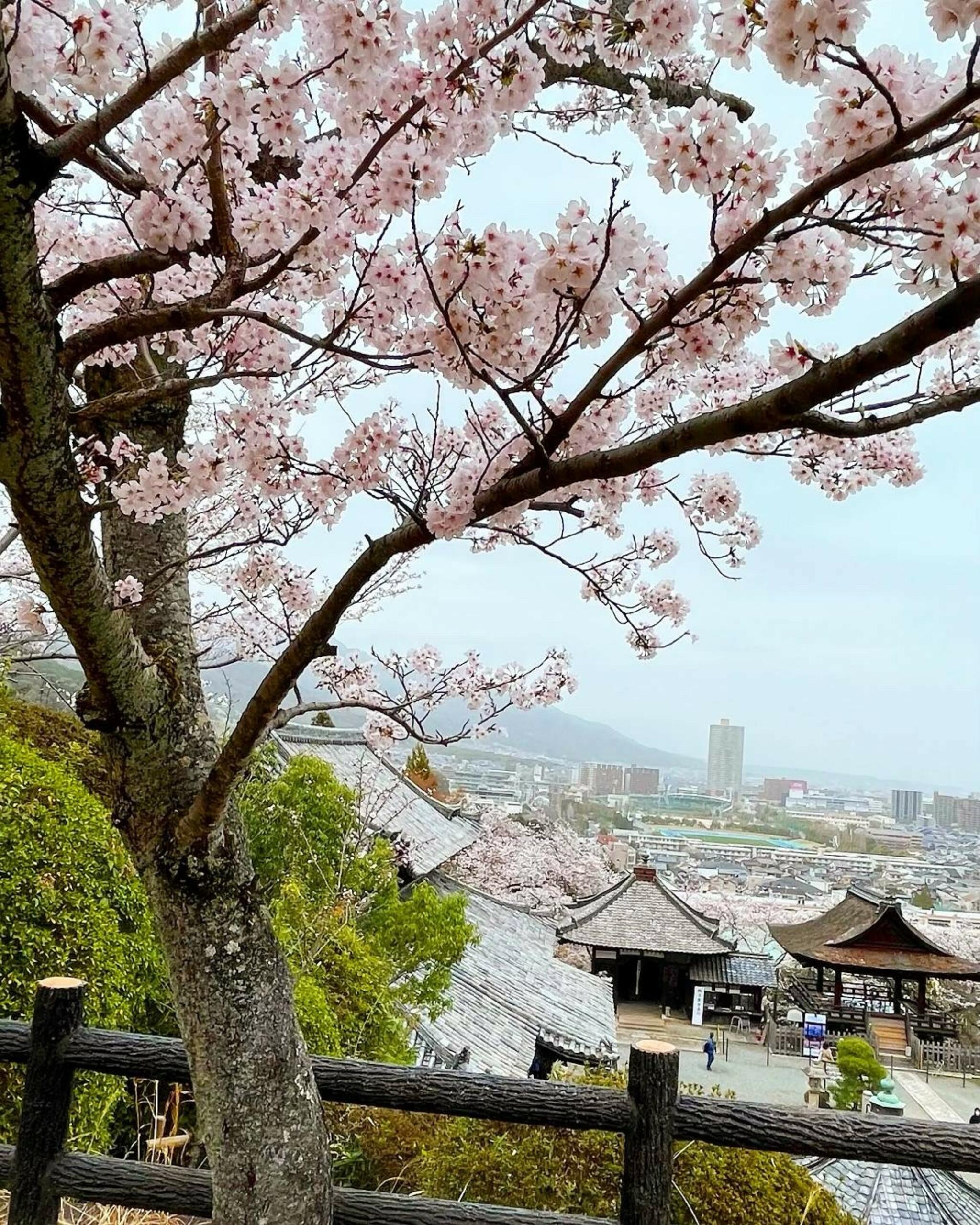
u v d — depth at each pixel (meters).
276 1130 1.68
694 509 2.41
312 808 6.07
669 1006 18.42
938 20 0.88
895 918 18.22
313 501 1.92
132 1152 3.38
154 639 2.01
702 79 2.75
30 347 1.12
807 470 2.43
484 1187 3.17
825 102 1.07
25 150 1.00
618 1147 3.24
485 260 1.20
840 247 1.29
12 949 2.85
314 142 1.58
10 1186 1.86
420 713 3.17
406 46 1.27
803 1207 3.14
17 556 4.81
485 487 1.48
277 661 1.50
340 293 1.96
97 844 3.32
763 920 25.66
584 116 3.22
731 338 1.36
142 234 1.31
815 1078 12.76
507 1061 7.42
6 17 1.07
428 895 5.96
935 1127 1.67
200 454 1.78
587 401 1.20
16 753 3.48
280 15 1.23
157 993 3.35
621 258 1.15
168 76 1.04
